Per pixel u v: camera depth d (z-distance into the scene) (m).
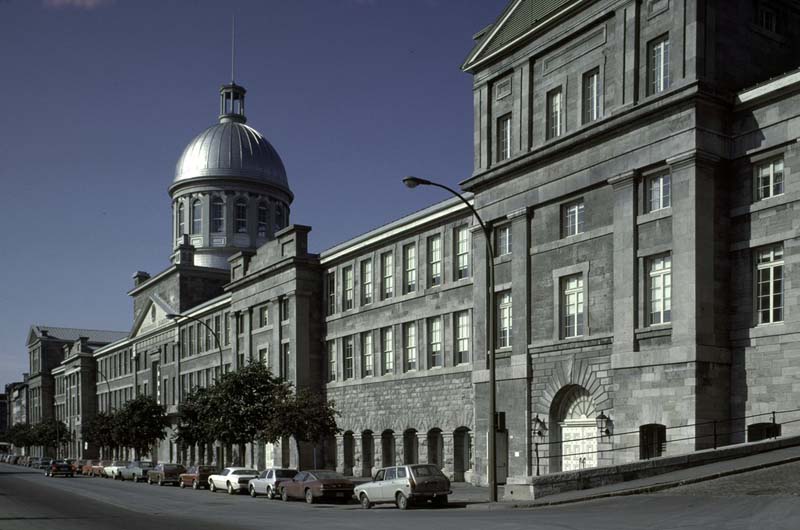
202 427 53.88
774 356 27.38
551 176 34.97
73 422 117.19
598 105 33.53
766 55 31.56
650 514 18.31
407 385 46.28
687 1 29.69
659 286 30.14
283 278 57.16
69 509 31.19
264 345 59.75
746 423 27.98
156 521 25.06
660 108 29.83
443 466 43.16
